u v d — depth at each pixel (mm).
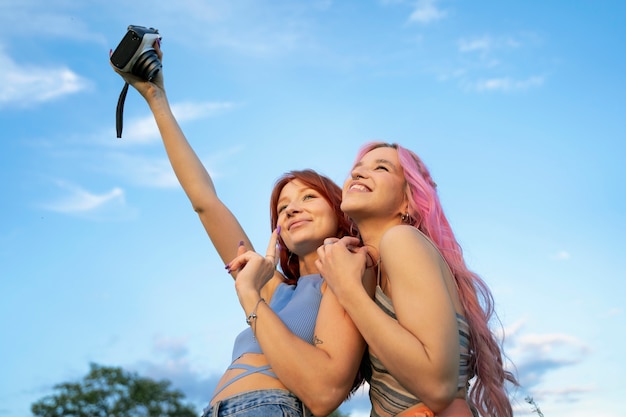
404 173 2693
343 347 2408
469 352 2494
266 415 2426
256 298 2496
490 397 2451
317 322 2520
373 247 2664
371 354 2445
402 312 2262
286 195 3092
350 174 2770
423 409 2279
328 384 2359
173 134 3285
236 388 2533
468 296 2561
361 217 2676
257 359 2598
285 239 3070
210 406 2557
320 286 2865
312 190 3068
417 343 2186
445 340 2193
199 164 3311
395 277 2318
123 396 24000
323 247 2469
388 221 2686
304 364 2363
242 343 2725
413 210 2643
